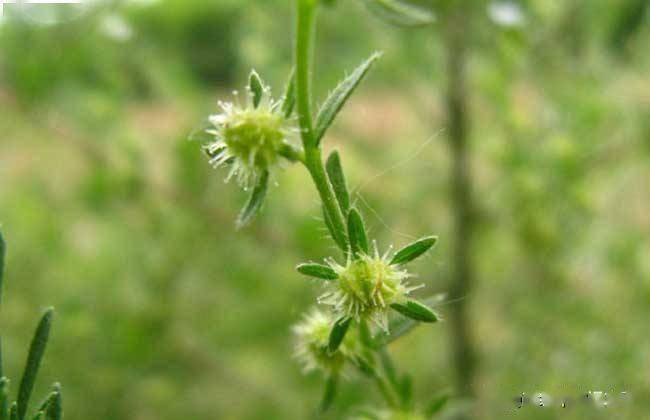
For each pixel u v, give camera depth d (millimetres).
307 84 61
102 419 172
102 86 172
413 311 61
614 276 155
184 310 174
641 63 164
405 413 77
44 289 171
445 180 172
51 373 166
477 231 168
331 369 71
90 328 164
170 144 170
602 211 165
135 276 171
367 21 164
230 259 169
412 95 171
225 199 165
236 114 62
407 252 62
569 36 156
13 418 60
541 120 155
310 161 61
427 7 139
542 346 149
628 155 150
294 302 170
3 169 185
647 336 141
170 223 168
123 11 174
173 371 177
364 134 173
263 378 183
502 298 170
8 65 167
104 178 164
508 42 146
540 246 154
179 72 185
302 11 60
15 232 174
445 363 175
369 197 165
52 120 169
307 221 151
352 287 61
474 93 164
